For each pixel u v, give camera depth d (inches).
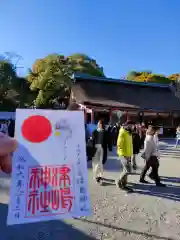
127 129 235.5
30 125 55.2
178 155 474.3
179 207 193.3
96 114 976.9
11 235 147.1
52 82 1294.3
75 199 54.7
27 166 53.4
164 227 158.6
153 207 193.0
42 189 53.5
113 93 1095.0
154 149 254.7
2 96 1566.2
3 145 44.6
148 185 254.5
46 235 146.2
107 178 278.7
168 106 1075.9
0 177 259.3
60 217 53.1
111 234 148.6
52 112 57.8
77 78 1114.7
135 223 164.4
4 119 842.8
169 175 302.8
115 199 210.1
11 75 1568.7
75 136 57.9
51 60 1373.0
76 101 976.3
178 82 1680.6
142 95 1133.7
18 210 51.3
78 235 146.9
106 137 267.7
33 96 1567.4
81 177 56.4
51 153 55.7
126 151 233.6
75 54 1704.0
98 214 178.2
